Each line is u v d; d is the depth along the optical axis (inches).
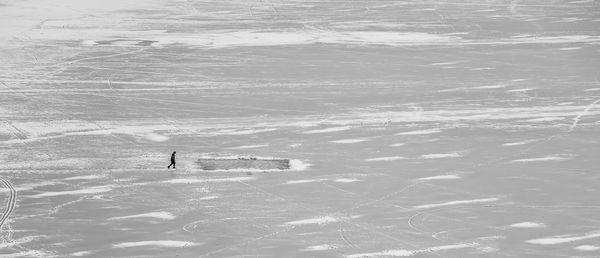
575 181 3294.8
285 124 3976.4
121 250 2694.4
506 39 5846.5
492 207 3041.3
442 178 3331.7
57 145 3673.7
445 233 2824.8
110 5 7057.1
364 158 3555.6
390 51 5477.4
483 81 4749.0
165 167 3432.6
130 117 4062.5
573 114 4141.2
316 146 3695.9
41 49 5418.3
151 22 6387.8
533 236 2802.7
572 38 5866.1
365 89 4576.8
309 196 3152.1
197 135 3816.4
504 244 2743.6
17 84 4584.2
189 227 2869.1
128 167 3430.1
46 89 4500.5
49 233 2807.6
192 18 6565.0
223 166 3452.3
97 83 4635.8
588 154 3592.5
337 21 6481.3
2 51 5334.6
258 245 2733.8
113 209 3011.8
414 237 2792.8
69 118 4033.0
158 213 2984.7
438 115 4126.5
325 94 4475.9
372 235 2810.0
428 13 6825.8
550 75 4864.7
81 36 5836.6
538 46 5615.2
